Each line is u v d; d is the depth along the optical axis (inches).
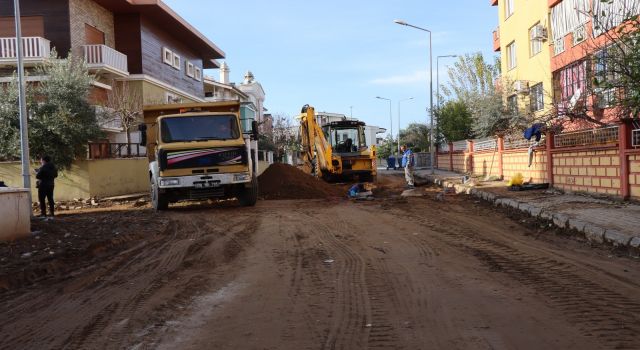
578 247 338.3
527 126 844.0
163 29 1272.1
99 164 844.6
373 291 240.4
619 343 169.8
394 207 586.9
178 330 194.1
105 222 504.7
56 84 796.0
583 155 554.6
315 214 534.3
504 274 266.5
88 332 195.5
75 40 1002.7
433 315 203.5
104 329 198.1
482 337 178.4
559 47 842.8
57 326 204.5
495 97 1024.2
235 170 586.9
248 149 613.3
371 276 268.8
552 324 189.5
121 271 300.0
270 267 296.7
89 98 916.0
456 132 1423.5
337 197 764.6
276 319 203.9
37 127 763.4
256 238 396.5
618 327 184.5
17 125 762.2
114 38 1138.0
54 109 783.7
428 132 2059.5
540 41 942.4
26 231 415.5
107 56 1026.7
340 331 188.2
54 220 509.4
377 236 391.9
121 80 1126.4
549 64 890.7
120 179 900.6
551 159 634.8
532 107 898.1
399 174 1472.7
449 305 215.9
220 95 1919.3
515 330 184.4
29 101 773.3
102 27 1095.6
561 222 404.2
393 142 2694.4
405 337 180.4
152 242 396.2
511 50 1149.7
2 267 305.3
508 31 1136.2
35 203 784.3
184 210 619.8
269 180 802.2
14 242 385.7
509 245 346.9
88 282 275.9
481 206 579.8
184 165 576.4
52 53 868.0
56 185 819.4
